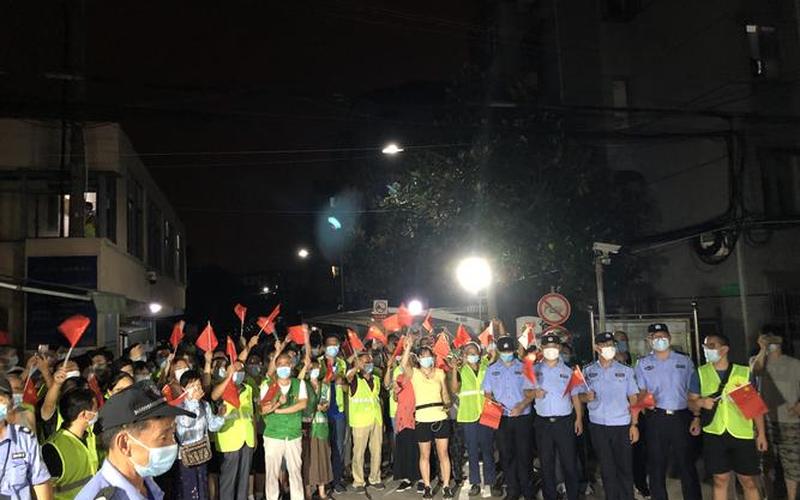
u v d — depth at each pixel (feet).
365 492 35.35
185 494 25.70
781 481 29.76
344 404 37.17
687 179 61.72
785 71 53.01
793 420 27.71
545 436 30.14
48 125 63.62
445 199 59.16
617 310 66.49
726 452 25.85
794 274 52.54
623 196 67.00
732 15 56.13
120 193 70.33
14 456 16.57
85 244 60.29
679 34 63.67
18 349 59.72
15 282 55.72
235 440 28.66
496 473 36.86
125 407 10.02
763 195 53.83
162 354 37.65
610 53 73.05
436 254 67.00
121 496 9.68
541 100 76.18
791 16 52.31
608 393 28.73
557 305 41.39
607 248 40.93
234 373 28.40
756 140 54.19
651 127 66.54
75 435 18.25
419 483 35.35
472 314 63.57
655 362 28.50
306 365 32.04
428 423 33.37
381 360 42.78
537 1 81.46
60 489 17.53
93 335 59.98
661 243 61.72
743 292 54.49
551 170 59.16
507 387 31.63
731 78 56.34
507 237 57.16
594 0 73.92
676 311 62.64
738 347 55.06
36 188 63.62
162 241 103.45
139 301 80.79
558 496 32.09
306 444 33.06
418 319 57.26
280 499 33.71
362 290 101.24
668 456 28.48
